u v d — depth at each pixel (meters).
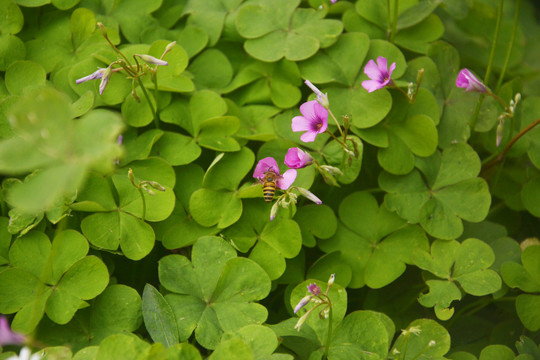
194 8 0.63
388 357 0.56
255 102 0.62
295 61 0.61
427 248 0.59
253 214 0.58
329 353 0.55
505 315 0.60
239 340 0.53
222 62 0.62
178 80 0.60
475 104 0.62
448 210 0.59
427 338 0.56
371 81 0.58
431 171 0.60
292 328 0.55
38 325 0.55
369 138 0.60
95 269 0.55
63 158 0.48
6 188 0.56
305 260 0.60
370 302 0.60
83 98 0.58
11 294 0.55
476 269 0.58
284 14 0.62
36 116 0.48
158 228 0.58
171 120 0.59
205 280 0.56
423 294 0.58
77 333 0.55
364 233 0.59
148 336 0.57
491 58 0.61
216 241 0.57
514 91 0.62
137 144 0.59
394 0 0.62
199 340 0.55
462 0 0.63
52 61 0.60
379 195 0.61
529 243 0.62
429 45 0.62
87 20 0.60
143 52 0.60
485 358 0.57
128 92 0.59
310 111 0.57
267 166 0.56
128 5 0.62
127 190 0.57
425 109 0.60
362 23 0.62
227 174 0.58
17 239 0.56
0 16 0.60
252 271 0.56
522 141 0.61
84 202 0.56
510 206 0.63
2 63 0.59
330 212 0.59
